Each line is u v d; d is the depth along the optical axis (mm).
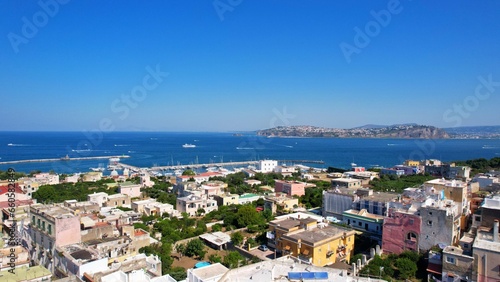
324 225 81375
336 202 100812
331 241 71812
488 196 82938
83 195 138875
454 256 55812
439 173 190000
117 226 79062
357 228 88312
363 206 93062
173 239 89375
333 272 38938
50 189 142375
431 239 68812
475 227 70250
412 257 67125
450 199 88125
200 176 199000
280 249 75500
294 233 75125
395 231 73562
